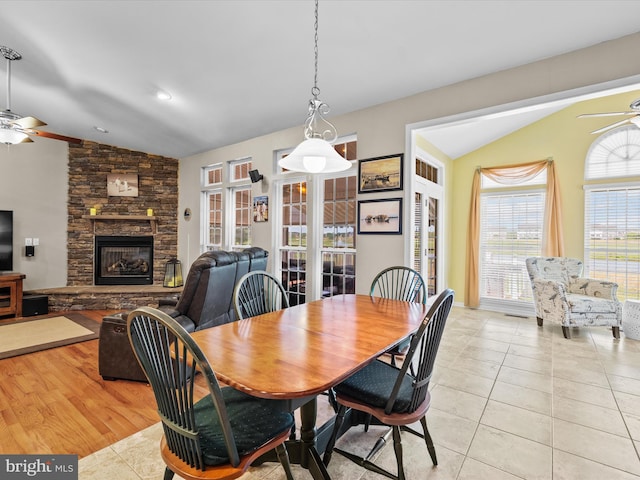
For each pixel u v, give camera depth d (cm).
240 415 130
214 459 108
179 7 248
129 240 586
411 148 340
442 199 524
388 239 352
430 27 242
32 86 384
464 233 556
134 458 177
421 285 261
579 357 321
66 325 425
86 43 302
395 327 168
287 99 370
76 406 230
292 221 461
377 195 360
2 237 479
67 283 552
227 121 441
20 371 287
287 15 245
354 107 371
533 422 210
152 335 109
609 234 445
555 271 442
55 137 374
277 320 181
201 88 366
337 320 182
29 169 517
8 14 271
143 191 595
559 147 474
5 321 445
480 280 540
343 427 182
